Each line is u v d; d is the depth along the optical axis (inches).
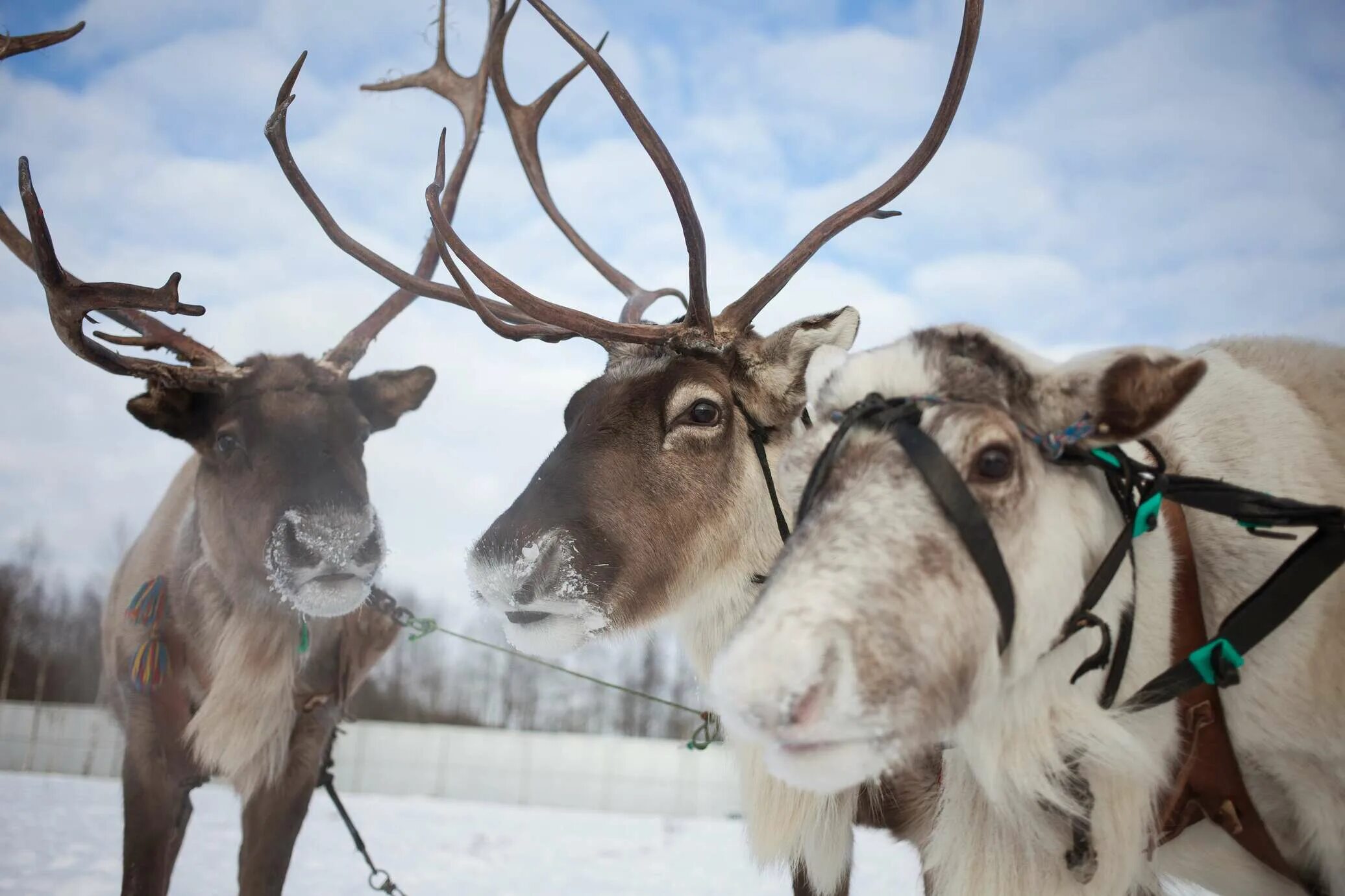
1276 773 92.4
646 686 1530.5
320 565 155.6
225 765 164.1
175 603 172.7
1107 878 86.4
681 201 132.5
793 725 68.2
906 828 126.1
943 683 72.6
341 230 157.4
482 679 1653.5
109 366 167.9
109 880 254.4
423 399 194.9
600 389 133.3
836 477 78.8
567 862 356.5
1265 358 105.3
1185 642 89.5
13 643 1293.1
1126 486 85.1
